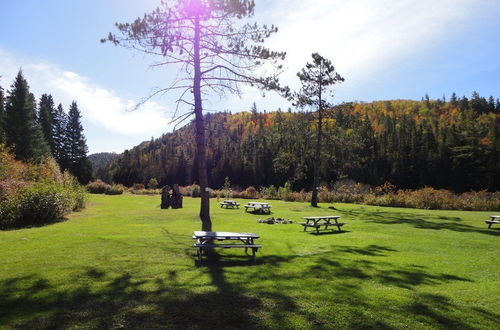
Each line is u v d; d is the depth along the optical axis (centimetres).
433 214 2005
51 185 1584
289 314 450
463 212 2159
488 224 1573
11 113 4103
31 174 2081
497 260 838
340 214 1983
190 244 920
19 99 4156
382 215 1941
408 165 6481
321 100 2552
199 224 1358
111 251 801
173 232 1123
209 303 482
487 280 657
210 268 680
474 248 993
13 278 574
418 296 539
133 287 543
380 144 7025
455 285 613
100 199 2952
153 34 1105
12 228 1191
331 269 691
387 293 547
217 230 1229
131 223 1370
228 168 6819
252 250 809
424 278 651
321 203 2920
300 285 575
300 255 832
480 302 524
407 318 452
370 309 477
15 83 4184
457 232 1310
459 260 830
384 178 6406
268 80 1206
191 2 1088
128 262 702
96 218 1529
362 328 418
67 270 627
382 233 1270
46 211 1368
